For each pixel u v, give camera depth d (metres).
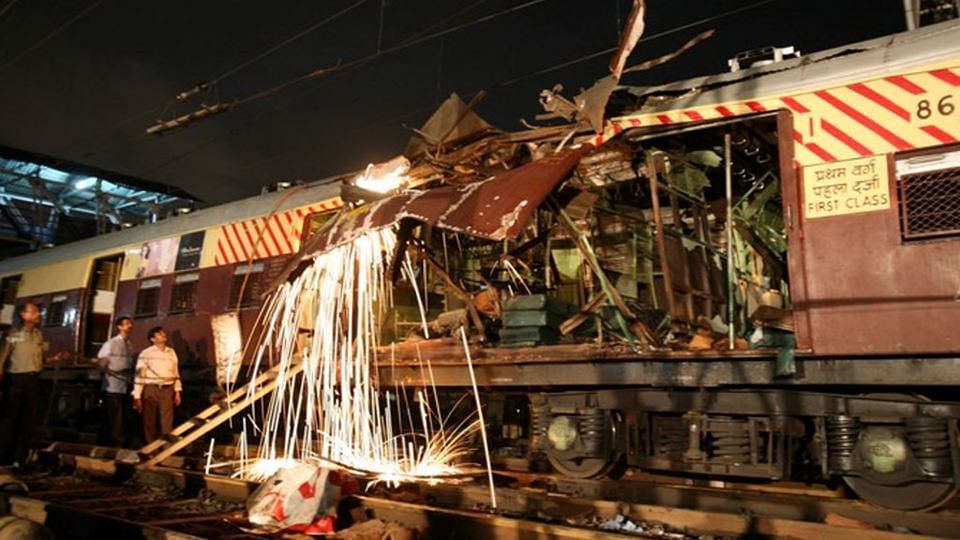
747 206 7.09
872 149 5.41
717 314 7.60
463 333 6.91
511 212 5.26
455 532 4.93
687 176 7.57
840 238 5.46
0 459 8.24
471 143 7.30
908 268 5.18
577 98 6.57
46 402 14.41
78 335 13.72
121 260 13.52
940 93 5.19
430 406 9.23
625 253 7.68
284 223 10.23
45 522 5.92
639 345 6.28
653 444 6.32
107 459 8.24
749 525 4.73
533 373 6.96
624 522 5.14
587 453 6.46
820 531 4.48
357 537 4.86
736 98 5.99
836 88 5.61
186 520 5.51
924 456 4.99
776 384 5.71
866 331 5.28
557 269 8.44
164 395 9.52
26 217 25.28
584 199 7.27
